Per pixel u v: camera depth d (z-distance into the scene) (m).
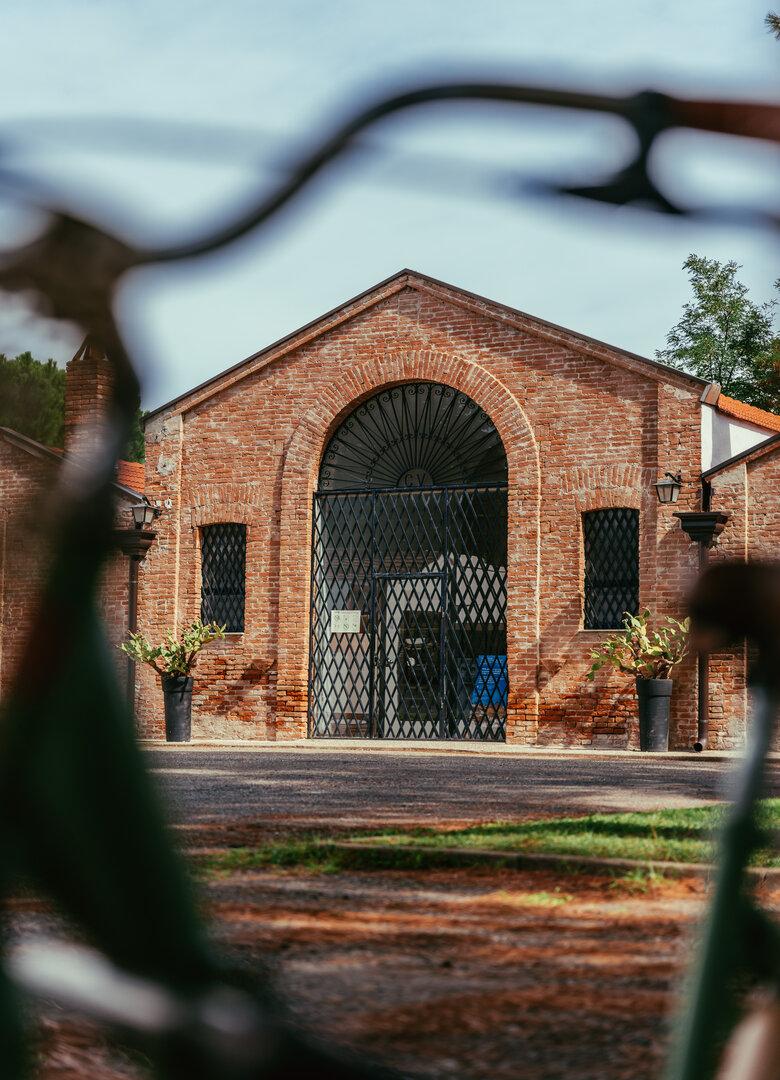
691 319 40.00
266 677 22.30
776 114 0.52
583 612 20.55
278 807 10.52
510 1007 3.78
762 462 19.62
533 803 11.08
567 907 5.72
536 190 0.52
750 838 0.72
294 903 5.72
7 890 0.50
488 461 21.78
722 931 0.72
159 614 23.06
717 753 18.62
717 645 0.70
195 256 0.46
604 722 20.08
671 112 0.51
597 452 20.61
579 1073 3.06
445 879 6.59
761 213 0.53
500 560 21.66
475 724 21.47
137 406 0.48
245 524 22.83
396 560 22.28
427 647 22.09
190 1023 0.49
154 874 0.51
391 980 4.15
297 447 22.58
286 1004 0.52
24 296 0.45
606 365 20.67
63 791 0.49
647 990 4.03
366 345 22.36
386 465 22.59
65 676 0.49
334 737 22.23
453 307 21.81
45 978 0.50
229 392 23.16
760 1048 0.70
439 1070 3.01
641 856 6.89
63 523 0.48
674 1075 0.72
